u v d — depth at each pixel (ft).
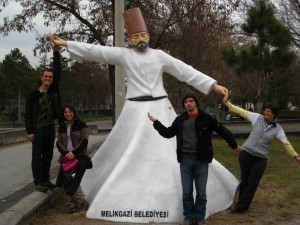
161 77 17.26
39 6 56.44
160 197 15.39
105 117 176.24
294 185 22.33
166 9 51.78
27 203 15.43
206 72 63.16
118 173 15.74
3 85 147.43
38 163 17.37
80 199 18.66
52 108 17.43
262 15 37.88
